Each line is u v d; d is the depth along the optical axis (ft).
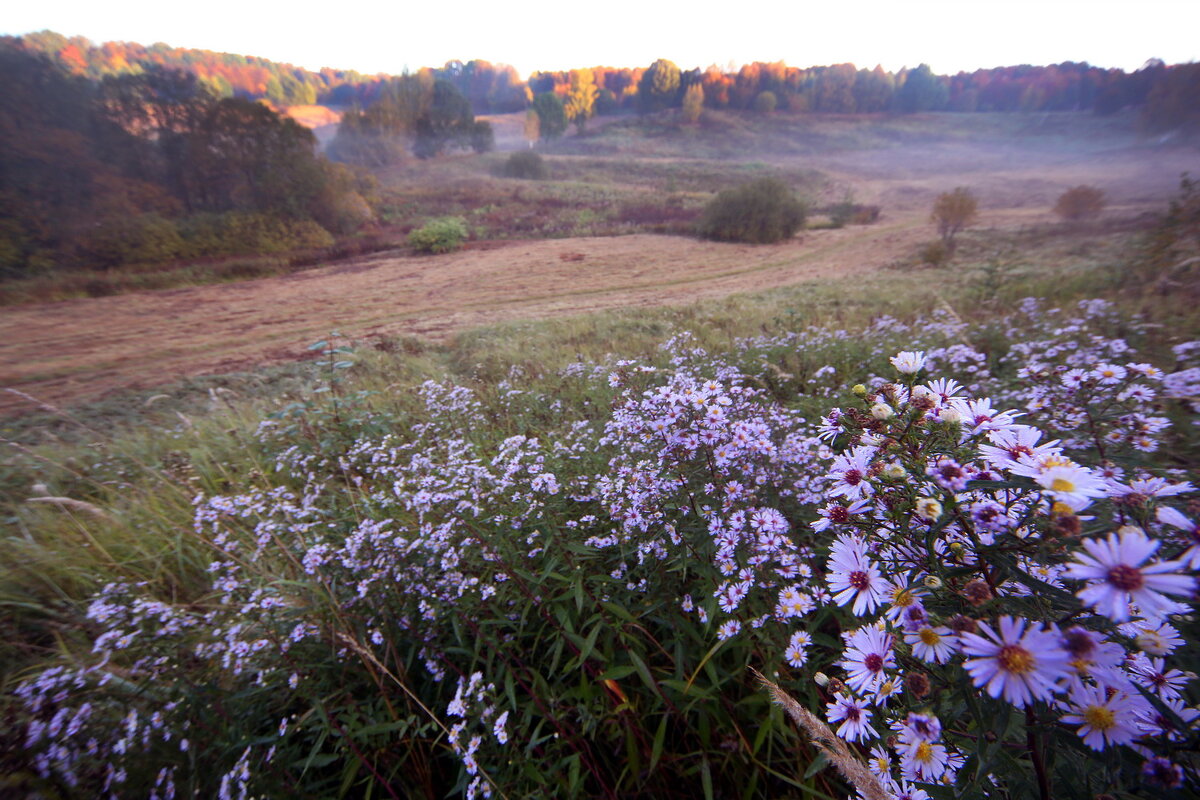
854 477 3.72
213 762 6.36
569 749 6.59
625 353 28.32
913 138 398.01
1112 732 2.85
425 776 6.72
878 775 3.90
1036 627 2.78
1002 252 73.20
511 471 8.77
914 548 3.50
